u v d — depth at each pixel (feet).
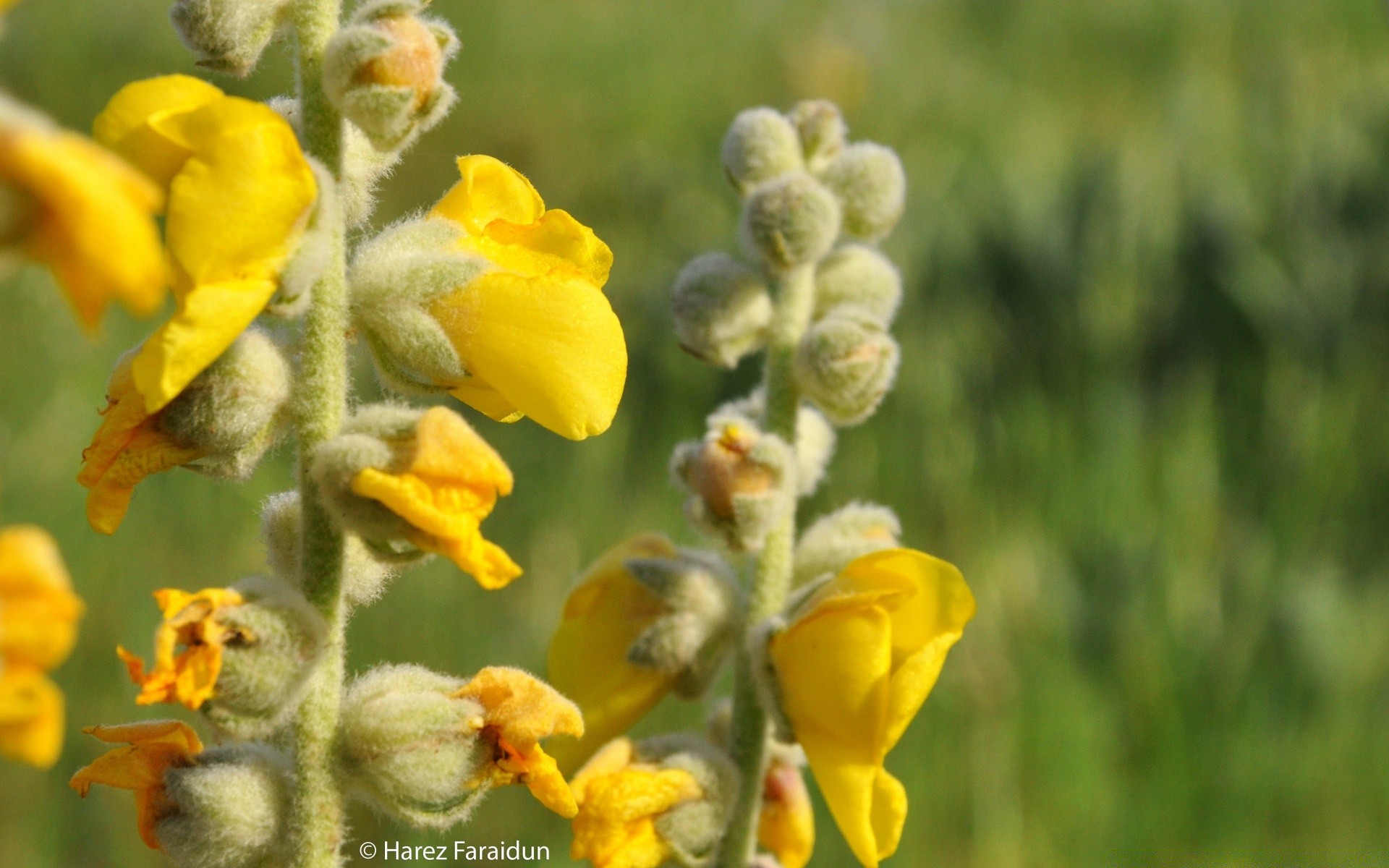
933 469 23.07
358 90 7.87
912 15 42.88
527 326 8.23
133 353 8.03
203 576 21.15
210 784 8.34
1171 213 25.76
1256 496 23.30
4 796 18.49
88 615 20.47
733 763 10.41
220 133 6.85
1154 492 23.13
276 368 8.15
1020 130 37.35
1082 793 19.74
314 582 8.42
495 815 18.51
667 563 10.55
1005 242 24.84
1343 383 24.12
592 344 8.24
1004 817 19.51
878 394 10.48
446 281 8.26
